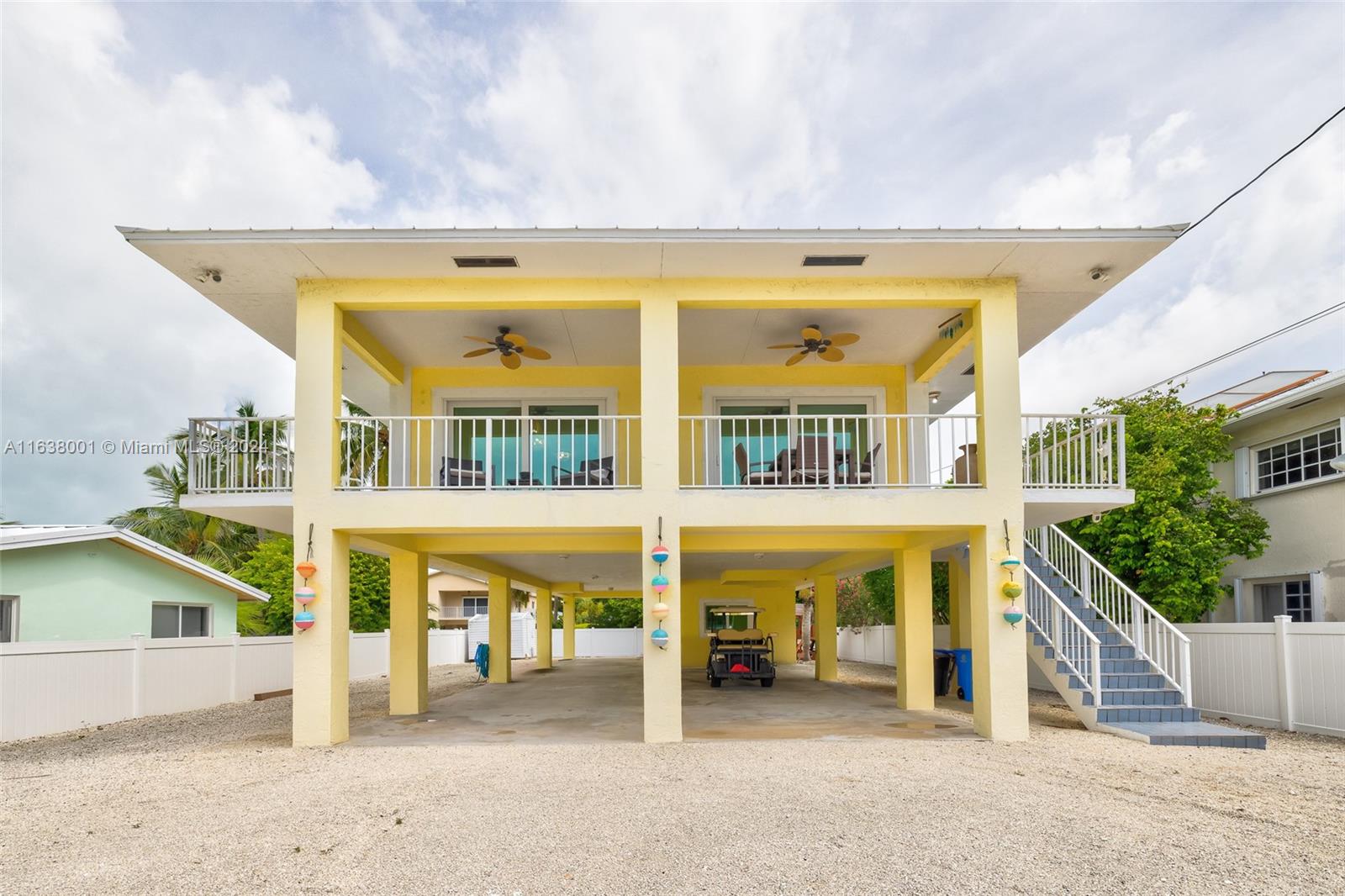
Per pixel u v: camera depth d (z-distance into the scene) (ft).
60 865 17.78
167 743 35.50
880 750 31.17
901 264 33.55
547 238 31.42
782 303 35.29
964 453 38.99
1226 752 30.68
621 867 17.40
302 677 33.19
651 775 26.40
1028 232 31.40
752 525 33.71
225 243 31.22
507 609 66.13
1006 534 33.86
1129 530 47.11
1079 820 20.71
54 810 22.71
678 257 32.83
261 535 99.55
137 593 56.29
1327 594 47.29
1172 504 47.29
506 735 35.73
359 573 88.17
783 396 47.75
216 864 17.75
